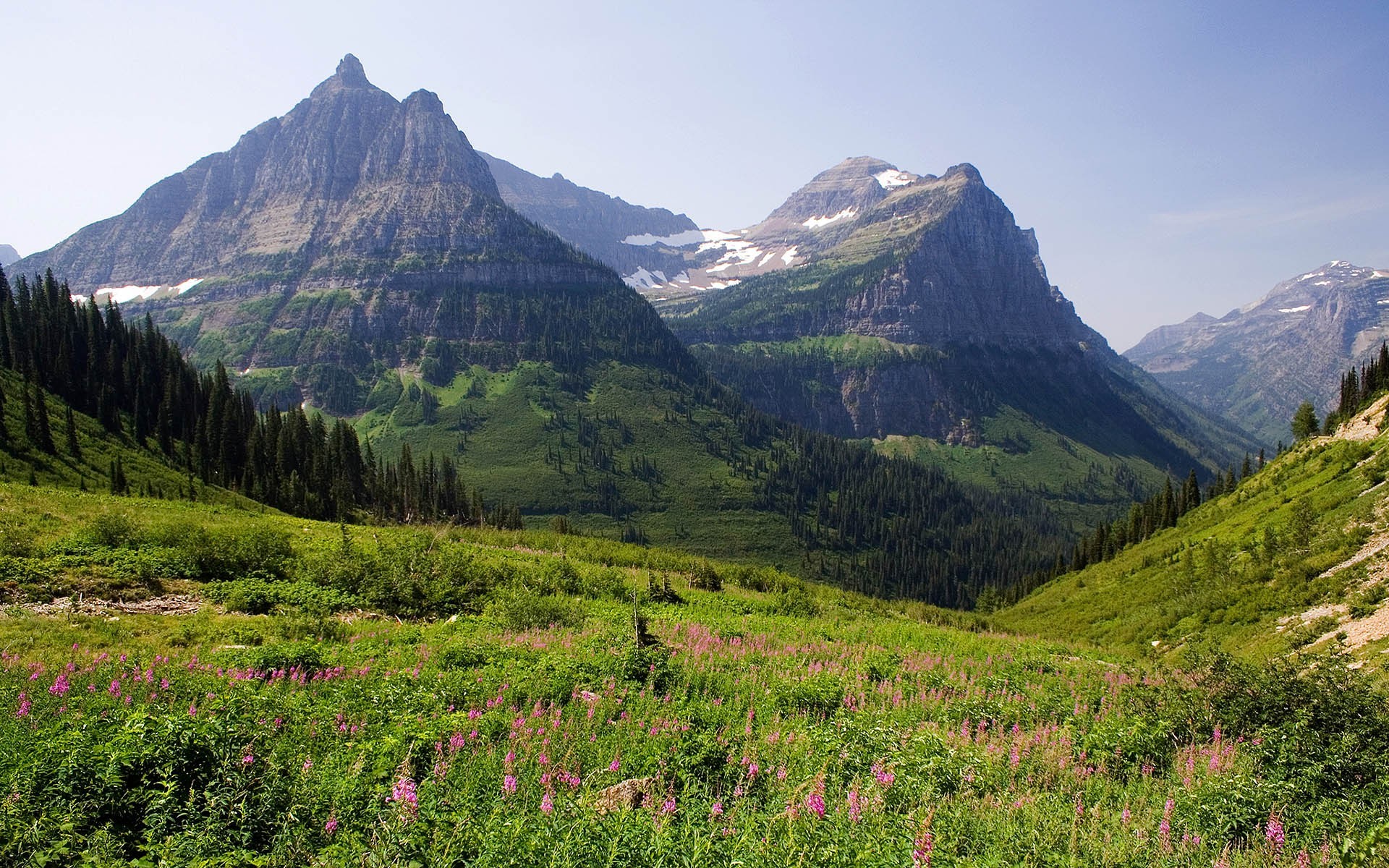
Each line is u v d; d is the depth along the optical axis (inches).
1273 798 419.8
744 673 798.5
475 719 523.5
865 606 1937.7
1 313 4480.8
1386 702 530.6
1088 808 431.8
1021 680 879.7
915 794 419.2
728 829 358.3
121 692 557.0
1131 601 1854.1
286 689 610.2
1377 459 1637.6
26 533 1224.8
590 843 320.2
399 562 1249.4
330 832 345.7
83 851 314.8
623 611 1258.6
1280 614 1178.0
